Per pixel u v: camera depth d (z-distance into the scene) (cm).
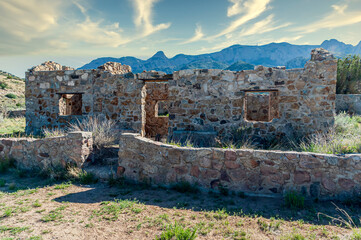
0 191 423
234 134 780
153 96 1362
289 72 758
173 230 258
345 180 349
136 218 305
